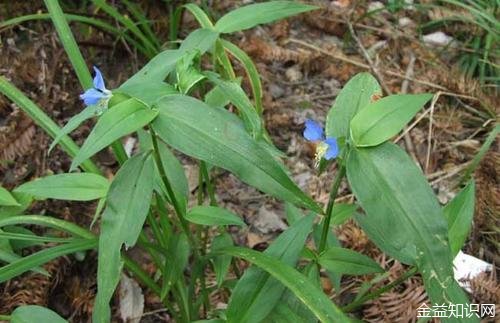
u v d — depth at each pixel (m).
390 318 0.48
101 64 0.67
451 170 0.60
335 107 0.35
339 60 0.70
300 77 0.69
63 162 0.59
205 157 0.31
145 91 0.31
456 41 0.74
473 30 0.73
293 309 0.38
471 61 0.70
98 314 0.33
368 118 0.31
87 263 0.53
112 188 0.33
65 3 0.70
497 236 0.55
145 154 0.33
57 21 0.46
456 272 0.52
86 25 0.68
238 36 0.71
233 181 0.60
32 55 0.64
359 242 0.53
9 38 0.66
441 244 0.30
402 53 0.72
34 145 0.58
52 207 0.55
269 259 0.35
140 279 0.49
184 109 0.31
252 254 0.36
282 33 0.72
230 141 0.31
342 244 0.53
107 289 0.32
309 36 0.73
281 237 0.37
